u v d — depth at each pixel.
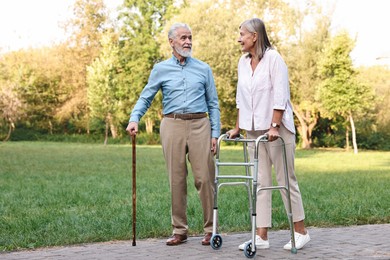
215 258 4.74
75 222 6.71
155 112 48.22
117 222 6.58
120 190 10.79
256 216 5.18
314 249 5.07
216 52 37.72
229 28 38.31
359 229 6.22
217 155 5.04
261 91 5.08
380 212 7.30
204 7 39.22
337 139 42.56
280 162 5.12
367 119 39.94
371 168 18.80
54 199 9.37
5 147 36.16
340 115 38.66
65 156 25.88
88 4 50.38
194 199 9.03
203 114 5.55
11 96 46.25
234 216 6.96
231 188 10.88
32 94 51.72
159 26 51.12
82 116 51.97
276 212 7.29
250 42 5.11
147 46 49.69
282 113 4.96
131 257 4.83
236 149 36.00
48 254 5.02
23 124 52.75
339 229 6.24
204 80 5.55
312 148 41.41
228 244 5.37
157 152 30.31
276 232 6.10
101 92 42.62
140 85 49.56
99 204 8.66
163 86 5.56
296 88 38.81
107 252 5.07
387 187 11.34
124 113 49.78
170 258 4.77
